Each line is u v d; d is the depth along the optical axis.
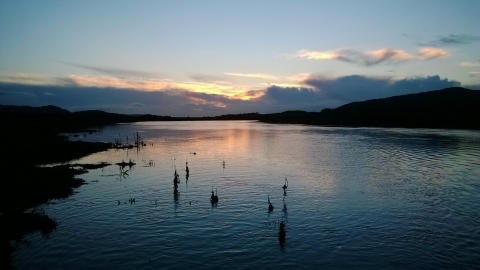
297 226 25.66
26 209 30.31
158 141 94.75
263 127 177.75
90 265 19.97
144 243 22.89
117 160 58.75
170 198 33.41
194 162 55.69
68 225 26.31
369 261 20.16
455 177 40.94
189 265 19.81
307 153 65.00
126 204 31.50
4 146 64.06
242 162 55.12
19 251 21.91
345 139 91.75
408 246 22.09
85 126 175.62
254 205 30.89
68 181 40.72
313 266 19.61
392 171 45.53
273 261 20.22
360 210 29.22
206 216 27.98
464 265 19.56
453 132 103.25
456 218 27.00
